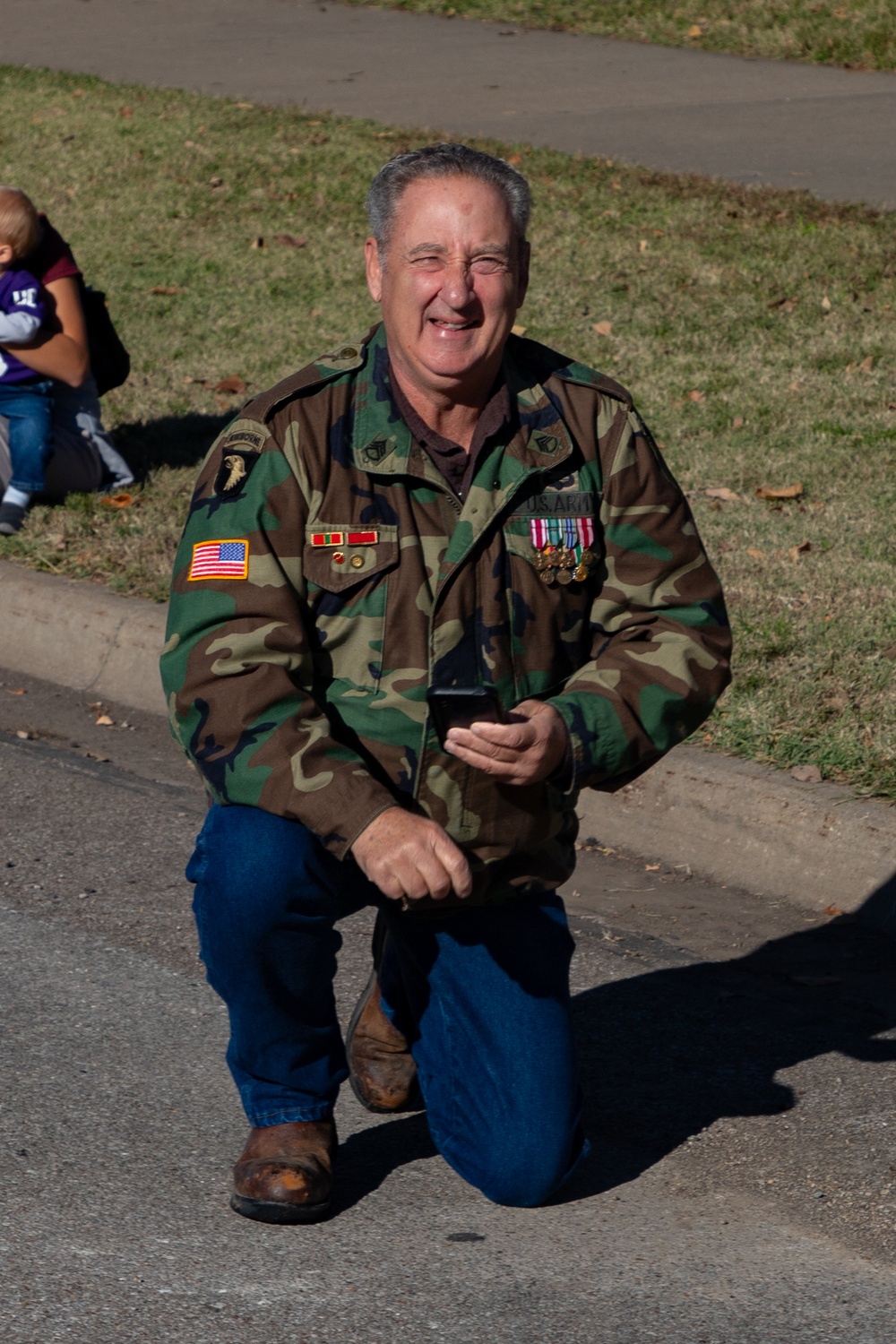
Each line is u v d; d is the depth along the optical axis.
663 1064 3.83
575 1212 3.24
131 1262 3.06
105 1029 3.97
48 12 20.55
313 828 2.81
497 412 2.98
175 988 4.18
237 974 2.99
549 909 3.21
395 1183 3.35
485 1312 2.92
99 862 4.93
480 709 2.78
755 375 8.70
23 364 7.19
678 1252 3.11
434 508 3.00
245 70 16.66
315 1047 3.15
